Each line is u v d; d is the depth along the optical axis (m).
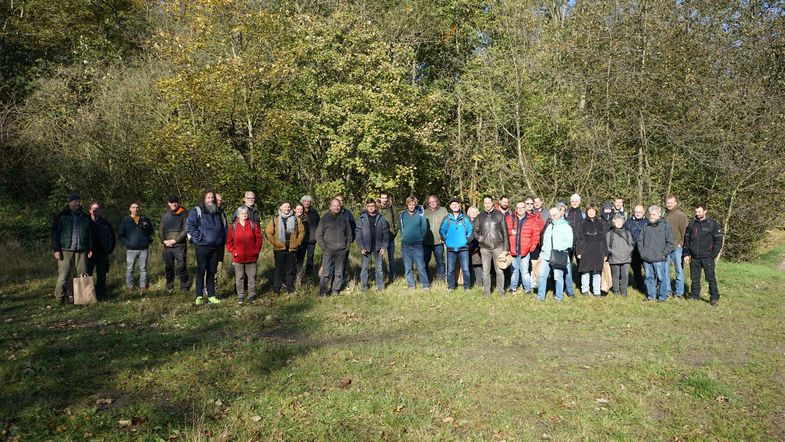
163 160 15.97
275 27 17.53
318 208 17.98
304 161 19.17
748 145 15.84
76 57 20.23
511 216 9.82
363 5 20.00
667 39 16.58
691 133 16.16
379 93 16.95
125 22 26.16
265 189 17.66
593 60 17.47
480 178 20.78
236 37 17.66
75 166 16.75
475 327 7.58
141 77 18.08
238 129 17.34
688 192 17.06
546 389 5.22
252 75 16.31
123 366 5.54
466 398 4.93
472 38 21.64
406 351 6.31
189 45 15.83
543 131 19.20
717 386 5.35
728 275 12.69
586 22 17.50
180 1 17.34
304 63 18.08
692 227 9.50
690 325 7.89
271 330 7.39
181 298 9.14
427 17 21.09
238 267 8.88
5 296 9.15
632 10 16.89
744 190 15.93
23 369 5.31
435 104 19.06
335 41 17.56
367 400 4.83
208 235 8.66
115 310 8.25
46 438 3.98
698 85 16.33
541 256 9.44
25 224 14.93
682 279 9.97
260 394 4.92
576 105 18.31
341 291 9.96
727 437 4.41
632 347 6.70
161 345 6.32
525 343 6.84
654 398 5.12
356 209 17.78
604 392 5.21
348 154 17.31
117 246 13.91
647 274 9.55
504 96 19.44
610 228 9.95
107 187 17.39
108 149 17.11
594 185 17.70
